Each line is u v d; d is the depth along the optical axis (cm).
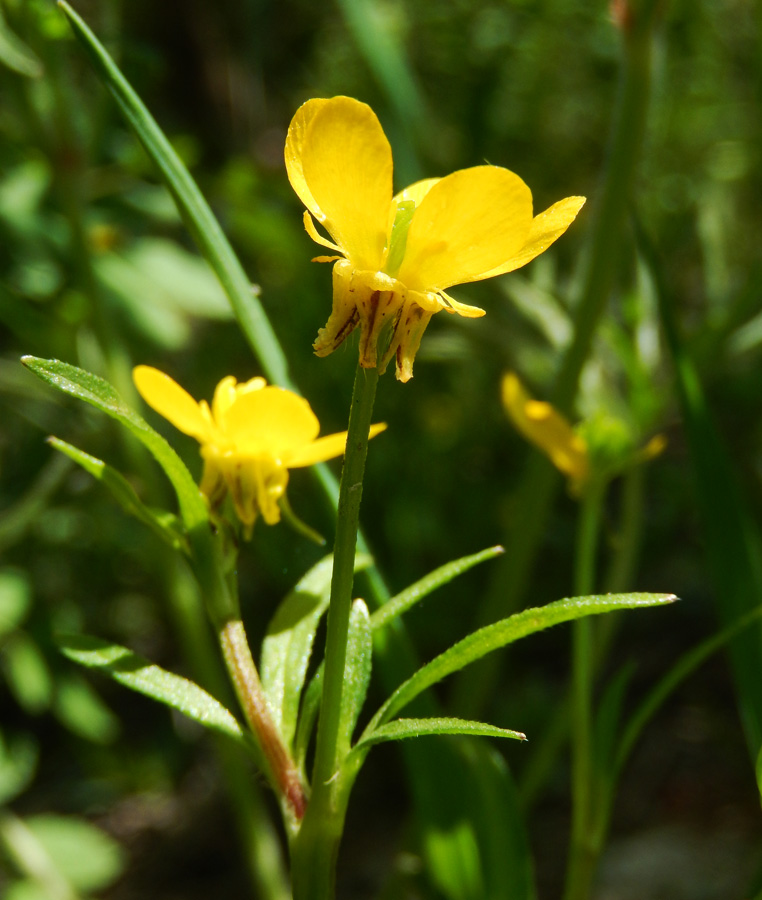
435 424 51
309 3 74
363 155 14
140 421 15
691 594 49
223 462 16
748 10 59
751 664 18
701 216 37
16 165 35
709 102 57
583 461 18
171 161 17
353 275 14
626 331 31
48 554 47
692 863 37
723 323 29
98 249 35
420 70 60
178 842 46
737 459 50
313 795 15
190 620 30
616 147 23
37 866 35
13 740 44
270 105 73
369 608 18
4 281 35
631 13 23
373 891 40
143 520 16
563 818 42
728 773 42
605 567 48
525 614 15
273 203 48
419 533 48
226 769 30
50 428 42
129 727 53
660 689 18
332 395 51
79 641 16
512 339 31
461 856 19
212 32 67
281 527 47
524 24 59
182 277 36
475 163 48
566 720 23
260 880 30
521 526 25
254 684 16
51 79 30
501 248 14
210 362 53
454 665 15
